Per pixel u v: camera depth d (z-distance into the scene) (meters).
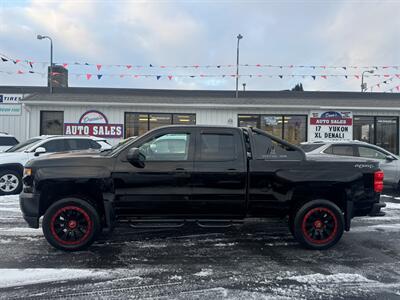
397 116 17.78
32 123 17.17
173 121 17.48
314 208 5.87
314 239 5.89
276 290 4.33
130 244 6.12
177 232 6.91
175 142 5.84
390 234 6.94
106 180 5.62
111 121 17.30
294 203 5.98
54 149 10.98
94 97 18.12
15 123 18.92
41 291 4.26
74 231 5.70
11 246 5.95
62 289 4.32
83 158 5.73
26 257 5.43
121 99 17.78
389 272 4.95
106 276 4.72
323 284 4.52
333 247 6.07
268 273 4.87
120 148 5.88
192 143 5.82
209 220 5.89
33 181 5.67
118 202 5.67
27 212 5.66
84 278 4.65
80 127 17.25
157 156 5.77
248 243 6.25
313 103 17.70
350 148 11.29
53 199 5.89
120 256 5.51
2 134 14.10
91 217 5.68
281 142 5.97
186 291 4.29
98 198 5.82
